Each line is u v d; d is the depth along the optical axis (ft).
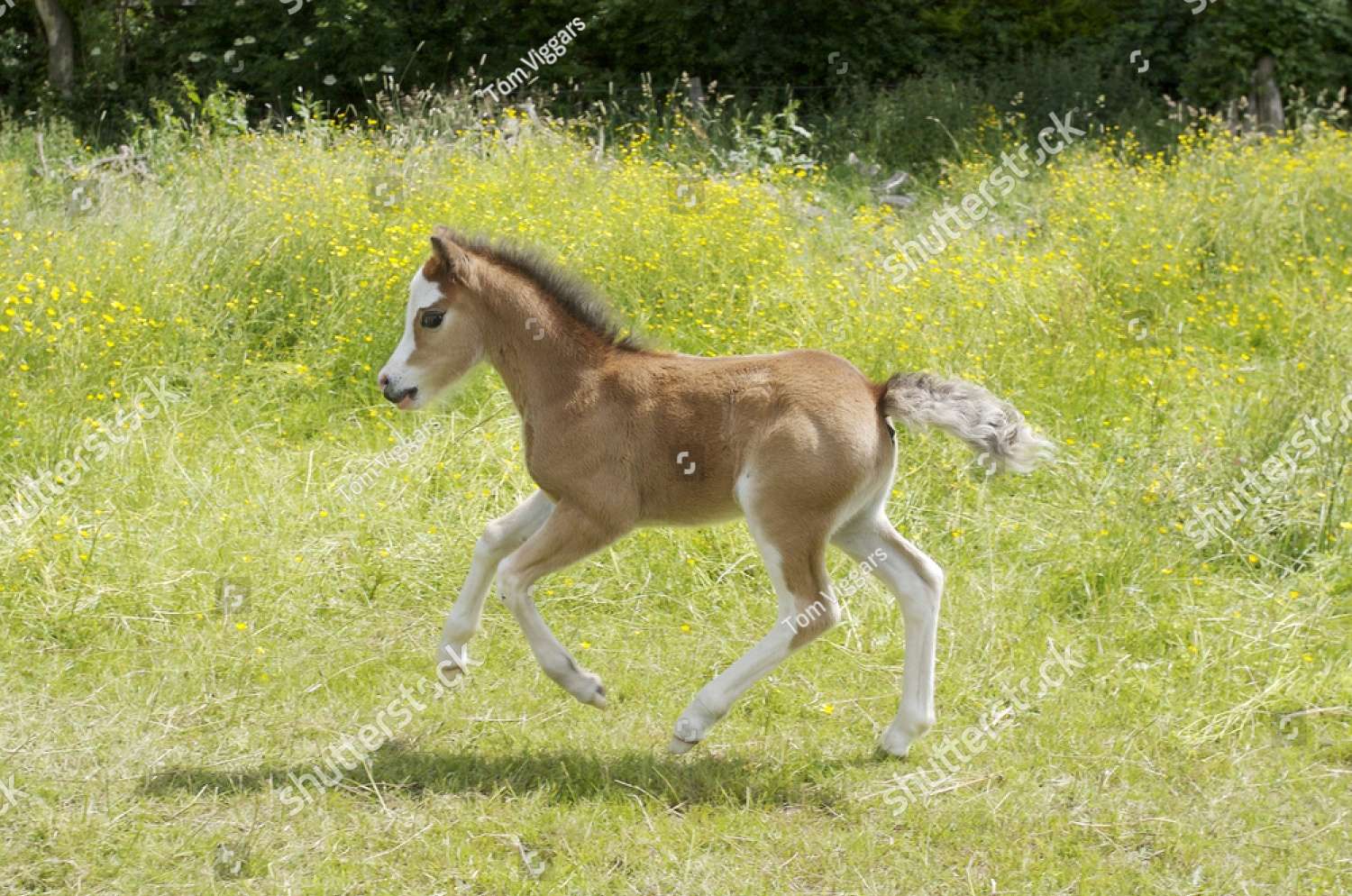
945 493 28.66
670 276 36.73
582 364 20.70
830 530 19.95
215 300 35.58
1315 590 25.79
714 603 25.80
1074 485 29.14
